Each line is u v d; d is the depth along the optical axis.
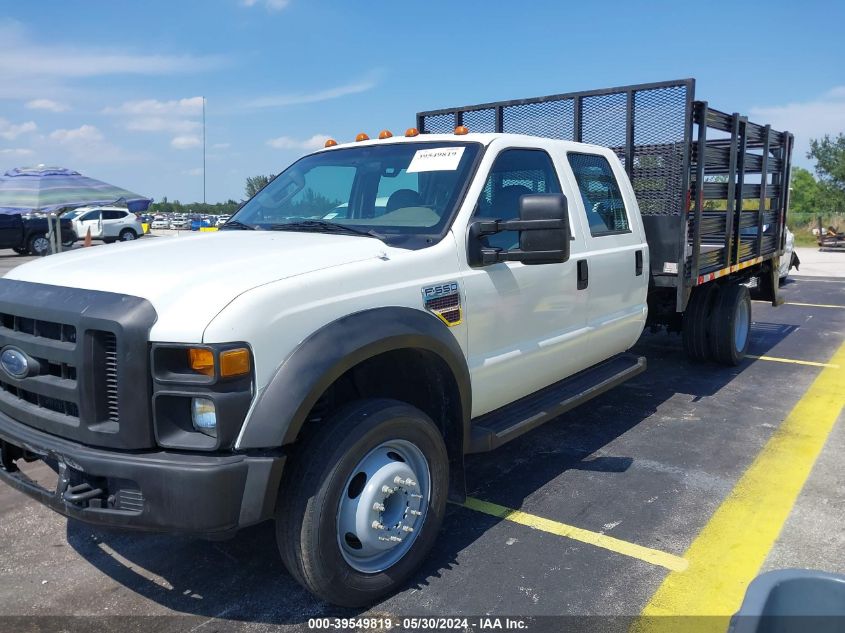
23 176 11.91
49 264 3.24
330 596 2.90
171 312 2.60
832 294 13.56
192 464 2.54
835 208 44.09
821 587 1.91
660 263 5.70
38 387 2.83
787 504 4.09
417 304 3.26
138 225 32.75
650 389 6.63
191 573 3.42
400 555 3.17
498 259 3.59
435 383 3.48
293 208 4.30
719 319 7.04
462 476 3.54
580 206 4.66
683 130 5.49
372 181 4.14
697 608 3.06
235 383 2.57
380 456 3.05
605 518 3.94
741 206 6.74
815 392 6.49
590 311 4.67
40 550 3.65
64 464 2.74
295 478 2.78
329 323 2.85
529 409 4.16
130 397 2.57
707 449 5.02
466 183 3.77
